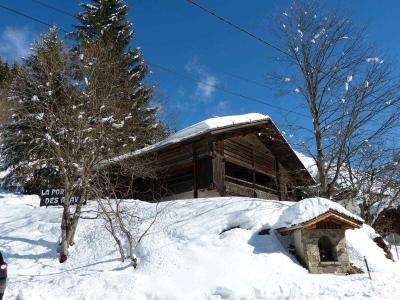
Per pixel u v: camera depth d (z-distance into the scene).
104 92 17.12
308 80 17.80
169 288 9.57
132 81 26.20
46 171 21.48
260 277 10.10
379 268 11.80
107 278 9.98
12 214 18.72
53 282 10.15
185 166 21.45
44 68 16.92
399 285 9.24
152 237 12.26
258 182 26.62
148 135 26.27
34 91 16.58
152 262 10.88
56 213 16.98
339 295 8.68
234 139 22.72
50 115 14.71
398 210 24.31
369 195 20.27
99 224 14.12
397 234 25.02
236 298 8.88
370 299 8.25
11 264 11.94
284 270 10.60
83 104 15.21
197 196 20.23
